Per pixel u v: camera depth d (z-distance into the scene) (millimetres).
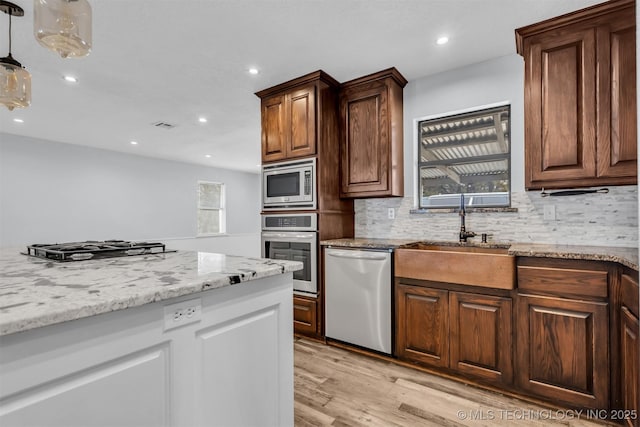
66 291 829
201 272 1084
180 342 919
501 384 1908
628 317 1449
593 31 1879
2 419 625
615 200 2098
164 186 6312
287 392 1260
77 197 5109
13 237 4480
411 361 2260
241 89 3041
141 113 3688
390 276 2324
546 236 2324
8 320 609
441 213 2744
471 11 1928
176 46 2293
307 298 2773
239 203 7852
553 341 1746
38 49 2289
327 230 2797
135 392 827
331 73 2738
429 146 2965
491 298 1938
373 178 2781
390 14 1956
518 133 2441
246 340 1109
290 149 2902
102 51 2346
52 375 685
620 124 1794
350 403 1838
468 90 2625
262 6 1869
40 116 3764
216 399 1013
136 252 1644
